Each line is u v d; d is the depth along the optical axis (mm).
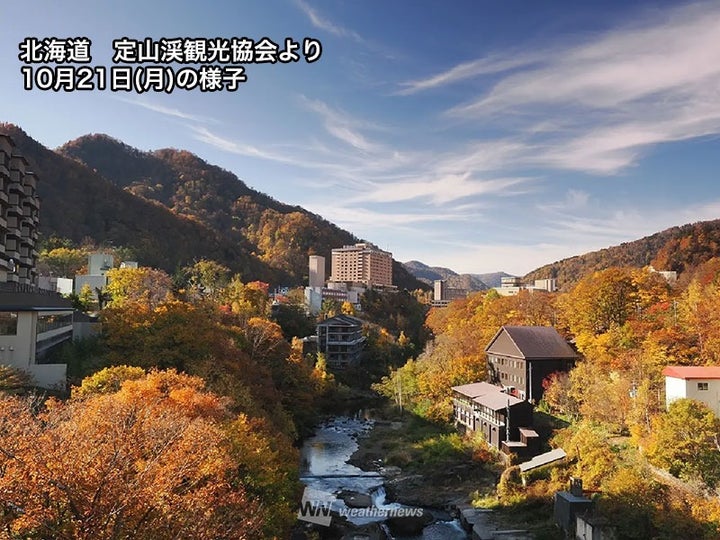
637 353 49312
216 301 83625
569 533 32719
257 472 25594
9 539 12539
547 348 59375
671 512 27500
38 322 41156
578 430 44688
